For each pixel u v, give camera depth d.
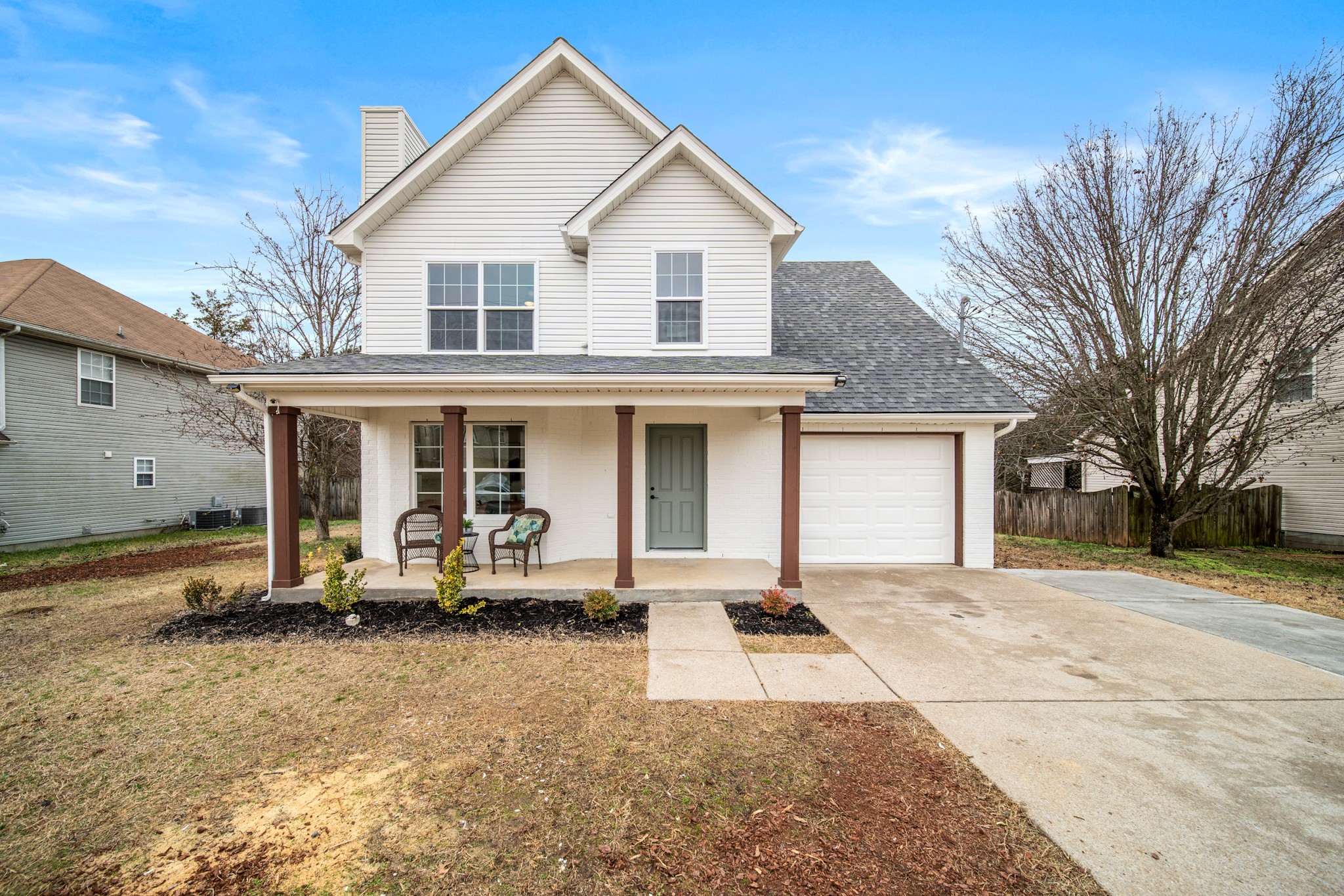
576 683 4.71
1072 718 4.07
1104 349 11.59
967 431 9.42
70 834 2.89
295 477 7.32
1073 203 11.55
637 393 7.14
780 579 7.20
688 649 5.52
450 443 7.14
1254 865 2.58
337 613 6.68
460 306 9.13
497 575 7.81
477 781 3.32
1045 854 2.66
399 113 10.04
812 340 10.84
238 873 2.60
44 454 13.19
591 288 8.70
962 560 9.43
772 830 2.86
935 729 3.91
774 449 9.21
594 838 2.81
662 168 8.71
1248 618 6.62
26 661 5.31
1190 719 4.06
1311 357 10.91
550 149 9.27
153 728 4.00
